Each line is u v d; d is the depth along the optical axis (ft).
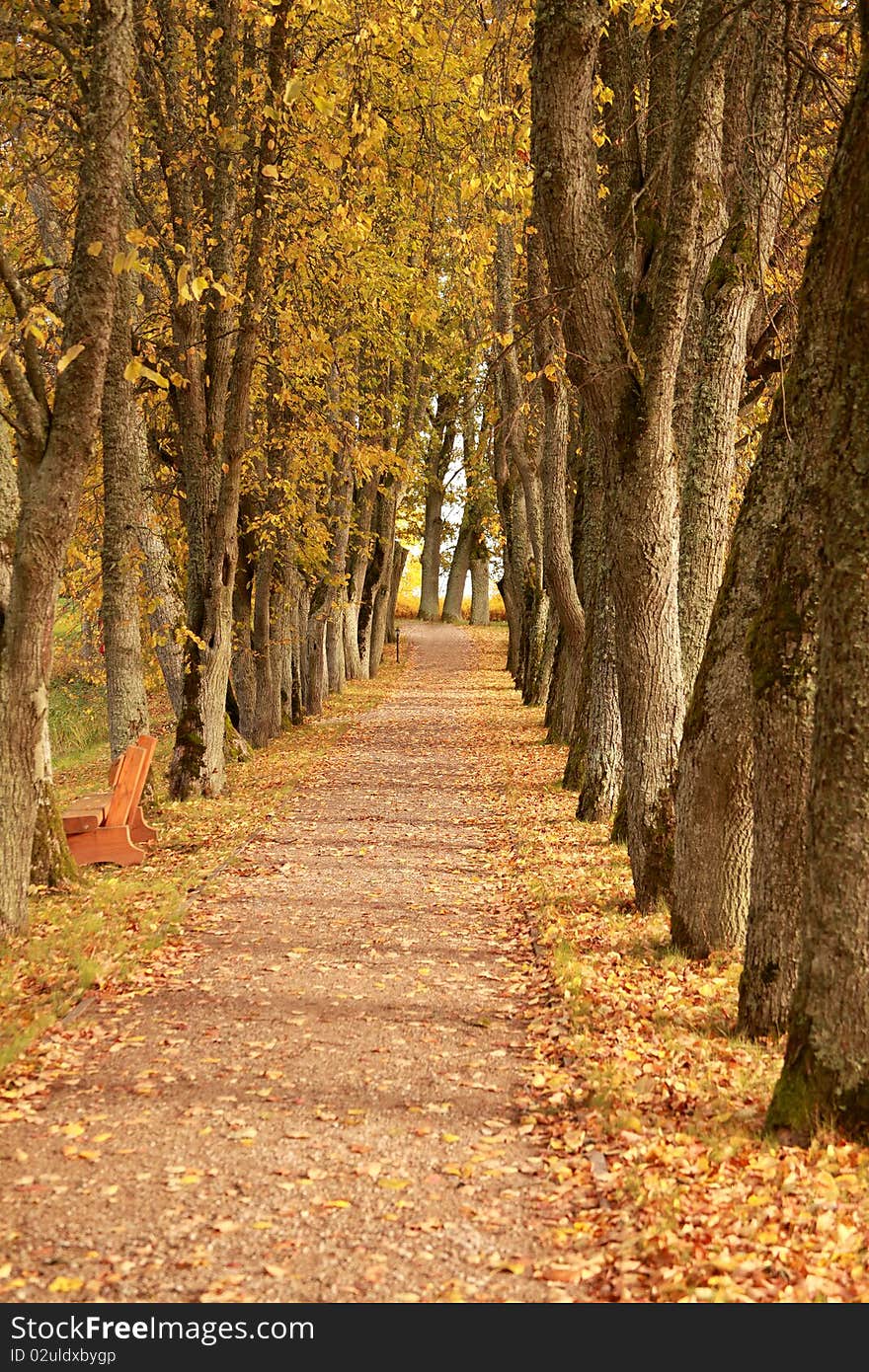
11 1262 14.37
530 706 111.14
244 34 56.90
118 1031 23.53
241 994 26.20
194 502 58.59
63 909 33.27
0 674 29.94
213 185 55.62
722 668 28.60
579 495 80.43
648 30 37.60
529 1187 16.80
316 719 103.04
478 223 47.42
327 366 67.87
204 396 58.49
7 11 34.60
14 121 37.01
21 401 29.01
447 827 50.90
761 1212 15.72
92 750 90.22
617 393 31.91
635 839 34.71
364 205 57.67
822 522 18.16
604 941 31.24
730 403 35.01
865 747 17.67
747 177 32.63
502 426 86.43
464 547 222.48
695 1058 22.16
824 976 18.12
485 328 85.25
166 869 40.60
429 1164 17.48
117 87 29.04
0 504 31.63
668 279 30.45
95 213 28.86
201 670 58.85
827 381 21.91
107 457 50.88
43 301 41.39
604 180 40.37
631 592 33.58
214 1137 18.25
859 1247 14.92
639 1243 14.92
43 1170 16.98
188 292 28.68
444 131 49.49
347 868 41.47
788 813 23.21
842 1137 17.76
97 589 58.49
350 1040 23.18
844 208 20.17
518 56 40.40
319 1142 18.13
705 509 35.96
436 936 32.22
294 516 76.07
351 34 42.34
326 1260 14.64
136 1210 15.76
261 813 53.11
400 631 207.72
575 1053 22.34
